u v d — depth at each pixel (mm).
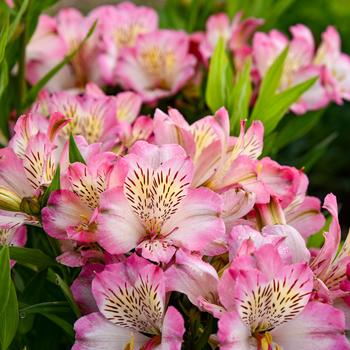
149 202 658
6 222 675
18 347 712
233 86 858
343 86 934
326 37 921
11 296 667
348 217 1506
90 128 753
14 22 787
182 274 642
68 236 652
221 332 622
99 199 664
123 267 646
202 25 997
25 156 678
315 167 1507
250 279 629
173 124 684
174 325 625
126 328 657
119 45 926
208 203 654
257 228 678
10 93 857
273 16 993
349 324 665
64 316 702
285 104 805
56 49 896
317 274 668
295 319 649
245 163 677
